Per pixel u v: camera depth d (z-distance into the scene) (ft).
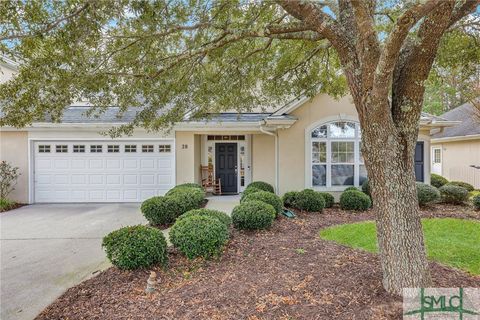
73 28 12.73
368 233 22.43
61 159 39.06
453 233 22.85
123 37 15.44
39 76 13.51
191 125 37.45
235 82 23.20
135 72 17.57
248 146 44.39
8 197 38.01
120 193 39.55
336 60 24.50
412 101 11.87
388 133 11.73
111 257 15.46
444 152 66.95
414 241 12.00
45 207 36.32
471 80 32.83
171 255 17.52
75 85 15.34
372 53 10.78
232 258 17.21
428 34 11.04
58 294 13.96
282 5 13.03
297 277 14.29
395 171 11.93
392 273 12.15
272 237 21.29
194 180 39.93
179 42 18.31
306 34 14.99
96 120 38.91
